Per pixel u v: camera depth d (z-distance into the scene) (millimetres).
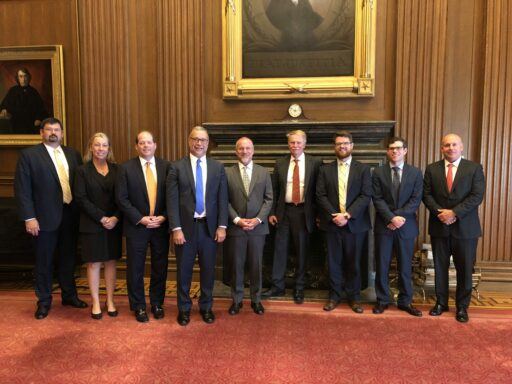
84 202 3375
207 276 3408
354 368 2609
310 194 3820
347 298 3840
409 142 4367
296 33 4457
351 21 4367
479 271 4199
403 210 3508
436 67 4281
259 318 3457
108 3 4656
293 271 4270
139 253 3387
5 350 2873
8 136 4855
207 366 2635
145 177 3404
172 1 4566
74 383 2449
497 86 4203
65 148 3678
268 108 4566
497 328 3244
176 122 4648
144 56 4688
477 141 4301
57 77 4730
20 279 4586
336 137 3688
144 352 2828
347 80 4391
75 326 3289
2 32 4828
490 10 4152
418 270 4082
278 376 2512
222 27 4504
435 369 2598
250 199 3531
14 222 4395
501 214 4277
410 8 4281
